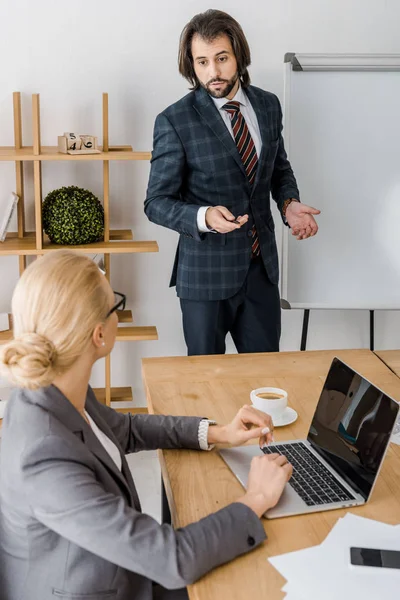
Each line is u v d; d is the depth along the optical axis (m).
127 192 3.41
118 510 1.28
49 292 1.31
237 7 3.28
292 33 3.34
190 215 2.64
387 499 1.53
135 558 1.26
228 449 1.73
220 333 3.01
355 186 3.25
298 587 1.26
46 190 3.36
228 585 1.26
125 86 3.30
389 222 3.29
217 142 2.77
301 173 3.23
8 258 3.40
